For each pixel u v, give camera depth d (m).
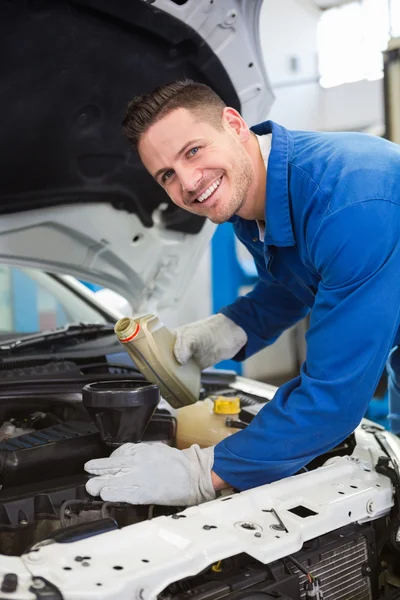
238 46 1.73
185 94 1.31
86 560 0.94
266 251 1.49
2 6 1.32
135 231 1.98
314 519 1.13
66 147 1.68
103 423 1.38
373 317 1.19
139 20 1.51
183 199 1.38
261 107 1.94
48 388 1.63
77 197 1.79
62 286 2.55
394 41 3.97
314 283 1.48
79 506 1.18
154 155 1.34
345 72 6.29
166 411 1.66
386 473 1.36
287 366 5.80
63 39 1.46
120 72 1.61
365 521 1.27
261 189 1.43
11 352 1.97
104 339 2.14
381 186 1.23
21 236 1.76
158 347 1.59
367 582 1.24
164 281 2.21
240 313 1.85
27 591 0.86
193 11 1.56
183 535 1.02
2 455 1.27
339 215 1.21
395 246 1.21
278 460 1.25
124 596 0.89
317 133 1.45
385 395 4.43
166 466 1.24
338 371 1.21
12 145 1.58
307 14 6.37
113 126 1.71
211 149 1.31
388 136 4.14
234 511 1.13
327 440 1.27
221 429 1.65
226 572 1.08
